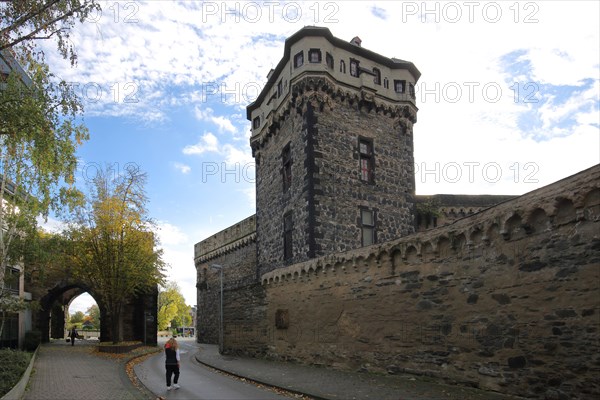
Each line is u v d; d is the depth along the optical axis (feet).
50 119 39.01
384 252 52.47
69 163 44.34
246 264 129.08
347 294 58.29
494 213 39.42
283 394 45.09
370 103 83.87
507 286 38.04
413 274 48.55
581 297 32.22
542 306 34.94
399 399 38.09
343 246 76.59
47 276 117.50
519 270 37.09
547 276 34.78
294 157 81.76
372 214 81.00
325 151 77.92
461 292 42.60
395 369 49.73
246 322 85.61
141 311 124.57
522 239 37.04
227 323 93.91
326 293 62.39
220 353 95.25
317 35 80.18
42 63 41.50
